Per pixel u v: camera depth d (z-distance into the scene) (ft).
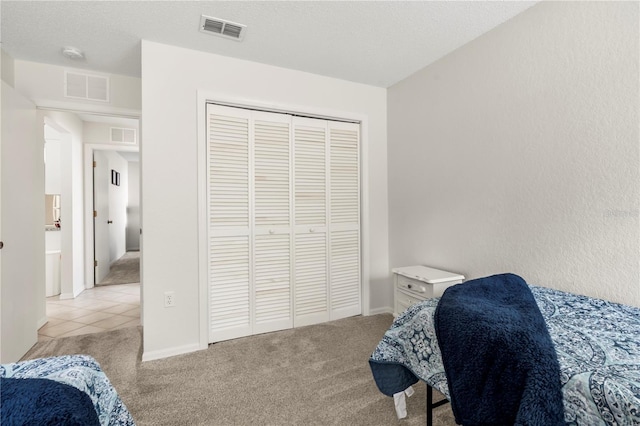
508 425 3.23
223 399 5.74
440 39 7.45
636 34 4.86
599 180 5.31
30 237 8.01
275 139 8.86
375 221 10.29
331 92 9.51
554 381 3.00
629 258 4.97
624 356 3.26
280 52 7.96
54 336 8.91
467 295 4.49
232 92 8.16
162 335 7.37
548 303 5.03
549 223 6.02
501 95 6.86
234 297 8.31
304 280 9.27
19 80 8.21
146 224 7.26
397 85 9.96
